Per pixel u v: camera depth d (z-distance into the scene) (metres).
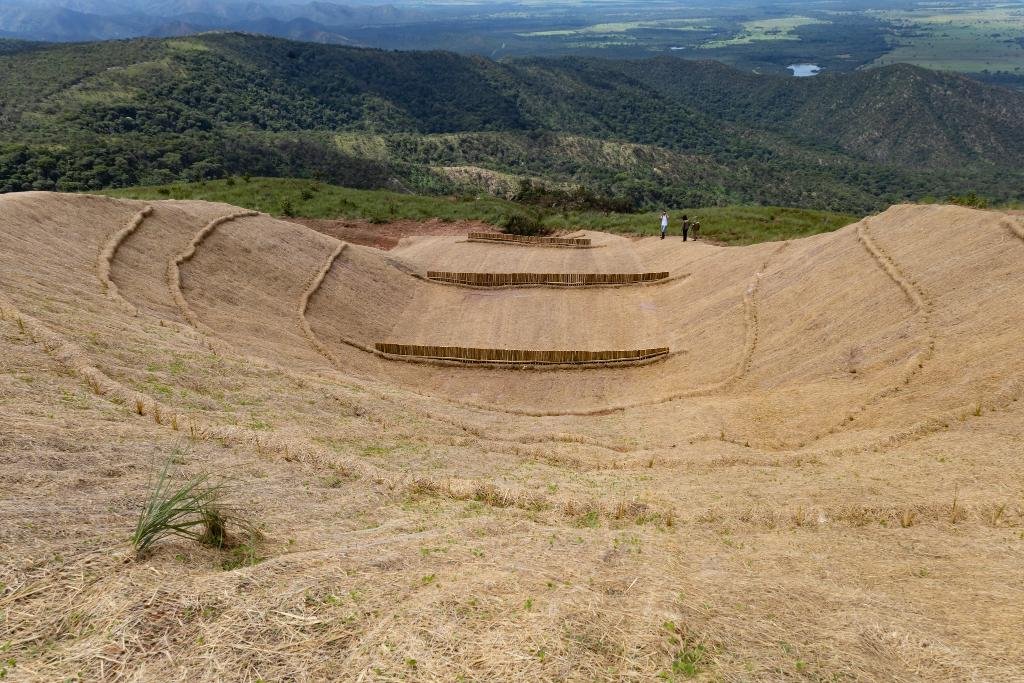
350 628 6.84
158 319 21.16
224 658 6.22
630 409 23.30
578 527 12.08
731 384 23.44
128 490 9.99
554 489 13.76
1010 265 21.00
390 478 13.11
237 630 6.62
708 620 7.72
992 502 12.27
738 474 15.36
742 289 30.59
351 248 37.41
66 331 16.38
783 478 14.83
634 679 6.28
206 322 23.62
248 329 24.86
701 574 9.64
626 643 6.82
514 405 24.95
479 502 12.83
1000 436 14.67
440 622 6.95
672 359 27.83
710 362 26.12
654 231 48.97
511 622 7.05
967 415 15.86
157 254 26.91
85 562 7.51
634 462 16.41
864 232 28.83
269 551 8.82
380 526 10.77
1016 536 11.31
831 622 8.14
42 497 9.20
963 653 7.56
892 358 20.14
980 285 20.97
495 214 54.53
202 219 32.03
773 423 19.08
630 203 72.81
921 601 9.12
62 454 10.65
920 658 7.43
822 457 15.83
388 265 37.94
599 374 27.56
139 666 6.07
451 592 7.60
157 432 12.68
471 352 28.27
